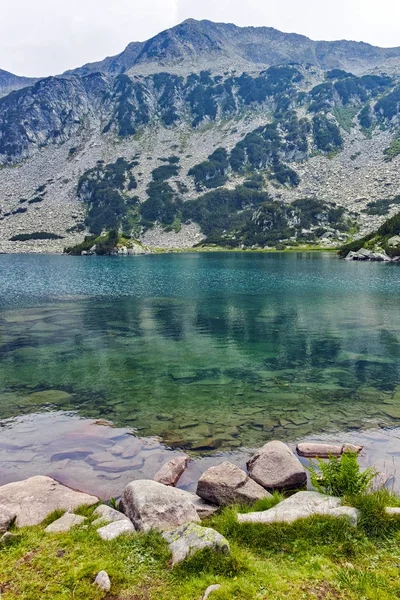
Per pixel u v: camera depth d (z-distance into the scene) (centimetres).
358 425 1466
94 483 1079
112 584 630
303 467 1097
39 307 4316
